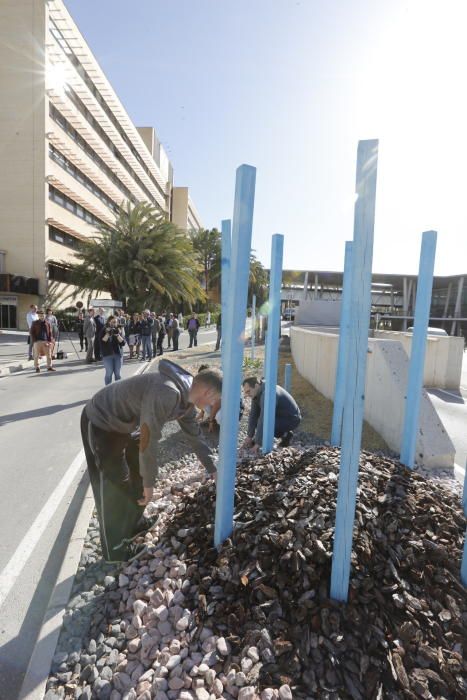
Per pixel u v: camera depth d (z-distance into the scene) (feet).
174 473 13.10
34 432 18.72
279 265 12.58
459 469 14.19
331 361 23.90
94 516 10.55
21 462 14.96
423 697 5.36
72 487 12.82
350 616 6.29
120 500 8.57
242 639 6.12
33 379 32.94
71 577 8.09
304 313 69.97
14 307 96.89
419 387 12.37
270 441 13.52
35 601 7.88
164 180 230.48
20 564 8.97
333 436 15.49
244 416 20.39
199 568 7.52
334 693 5.34
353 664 5.71
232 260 7.21
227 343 7.37
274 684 5.46
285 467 10.82
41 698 5.61
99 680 5.77
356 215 5.92
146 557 8.20
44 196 97.25
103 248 102.22
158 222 105.70
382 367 17.20
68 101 103.60
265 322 75.87
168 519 9.54
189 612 6.68
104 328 28.68
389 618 6.35
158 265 105.50
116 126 148.56
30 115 95.66
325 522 7.86
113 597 7.33
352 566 6.98
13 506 11.57
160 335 52.95
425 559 7.39
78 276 106.11
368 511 8.18
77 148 115.03
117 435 8.38
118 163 147.02
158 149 218.59
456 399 30.07
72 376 34.53
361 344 6.07
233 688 5.41
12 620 7.39
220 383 8.06
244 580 6.92
